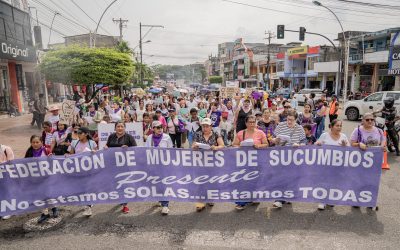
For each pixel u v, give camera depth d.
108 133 7.59
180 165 5.25
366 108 16.50
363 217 4.96
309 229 4.59
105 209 5.50
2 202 5.02
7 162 5.00
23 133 13.70
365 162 5.05
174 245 4.22
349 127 14.56
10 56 17.72
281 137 5.48
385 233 4.43
